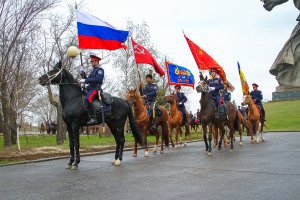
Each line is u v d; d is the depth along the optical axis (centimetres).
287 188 709
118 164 1133
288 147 1541
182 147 1842
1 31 1861
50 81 1076
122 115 1185
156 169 1012
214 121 1459
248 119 1967
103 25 1282
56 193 727
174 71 1908
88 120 1109
